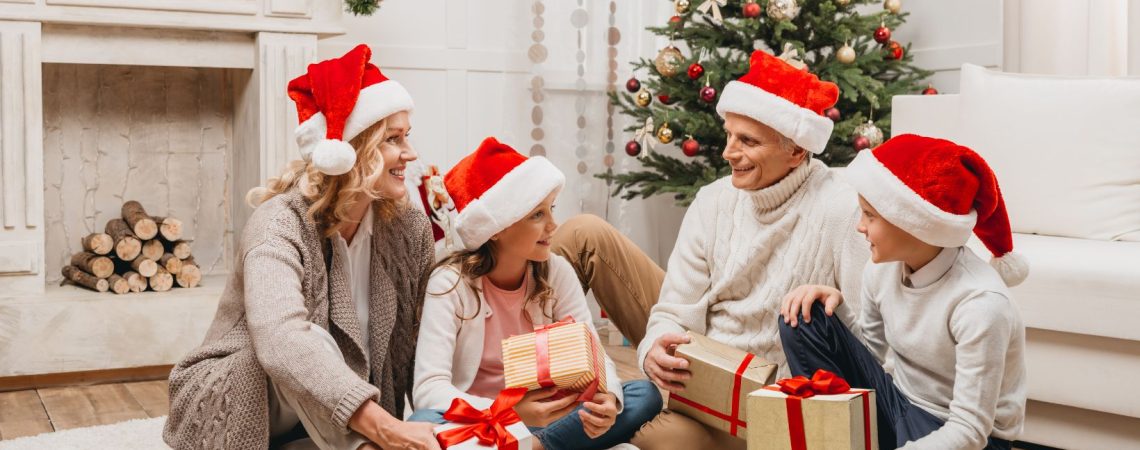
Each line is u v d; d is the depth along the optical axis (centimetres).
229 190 359
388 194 174
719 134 368
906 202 150
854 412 143
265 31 318
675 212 439
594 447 175
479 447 144
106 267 314
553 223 179
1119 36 331
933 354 155
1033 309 224
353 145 168
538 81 388
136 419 257
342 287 170
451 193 180
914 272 158
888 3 371
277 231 162
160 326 305
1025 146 270
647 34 410
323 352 148
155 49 310
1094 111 263
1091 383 219
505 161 176
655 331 193
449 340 174
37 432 247
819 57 375
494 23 400
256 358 156
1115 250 228
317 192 168
